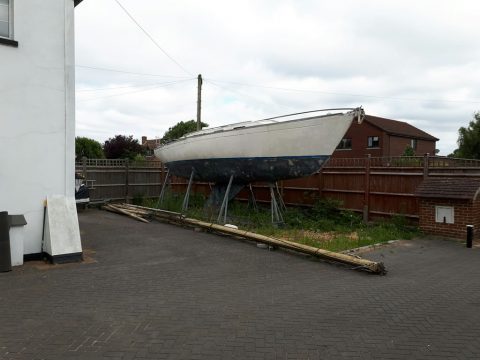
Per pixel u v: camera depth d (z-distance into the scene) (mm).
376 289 5953
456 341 4148
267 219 12312
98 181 16781
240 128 11703
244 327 4445
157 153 16969
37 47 7438
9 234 6832
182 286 5957
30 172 7402
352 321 4664
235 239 9914
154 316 4727
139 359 3670
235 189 13320
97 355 3738
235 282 6230
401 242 9844
